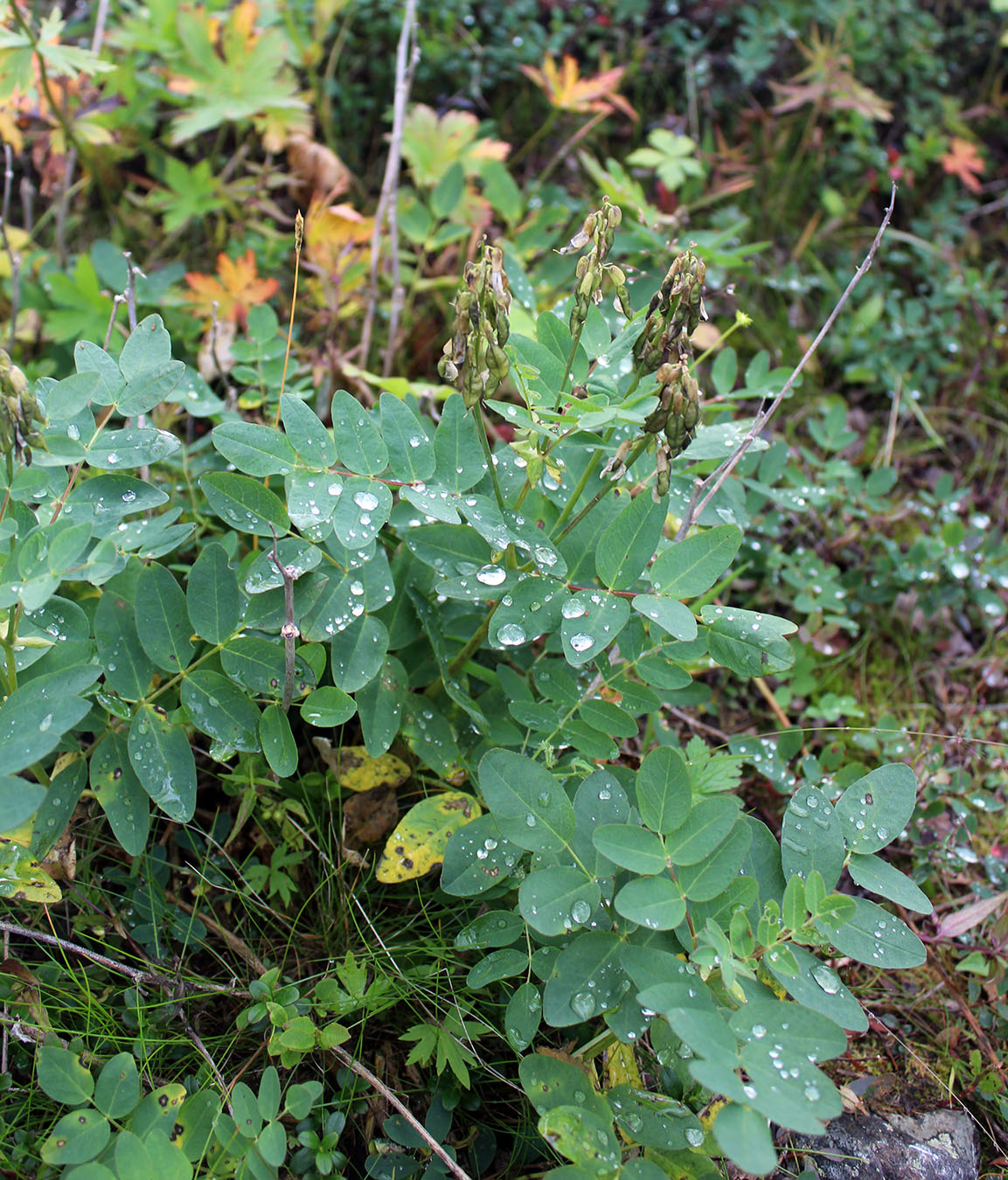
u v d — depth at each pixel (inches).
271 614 18.0
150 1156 15.1
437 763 19.5
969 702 26.8
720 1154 16.4
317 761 21.1
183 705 18.5
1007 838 23.9
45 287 28.2
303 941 19.7
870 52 37.6
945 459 32.1
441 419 17.7
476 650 20.6
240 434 17.0
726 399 23.4
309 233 27.8
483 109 35.6
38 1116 17.4
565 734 19.1
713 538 17.3
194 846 19.5
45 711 15.5
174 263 29.3
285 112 29.8
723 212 33.8
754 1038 14.6
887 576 27.4
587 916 16.2
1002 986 20.5
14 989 17.6
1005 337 33.6
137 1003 18.0
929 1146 18.8
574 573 18.6
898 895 16.9
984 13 41.3
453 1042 17.8
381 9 33.8
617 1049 18.0
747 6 37.8
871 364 32.2
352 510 17.0
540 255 30.5
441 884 18.6
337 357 27.2
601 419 16.7
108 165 30.7
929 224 35.9
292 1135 17.7
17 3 27.1
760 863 17.4
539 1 36.7
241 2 31.1
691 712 25.3
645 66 36.6
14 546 16.5
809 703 26.4
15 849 17.2
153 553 17.8
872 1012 20.8
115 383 17.6
